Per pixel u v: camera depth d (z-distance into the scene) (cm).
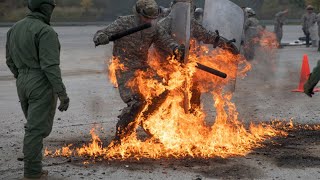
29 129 522
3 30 3606
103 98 1086
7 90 1213
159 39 646
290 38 3259
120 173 550
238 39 752
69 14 4266
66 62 1870
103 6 3797
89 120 848
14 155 626
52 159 601
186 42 649
